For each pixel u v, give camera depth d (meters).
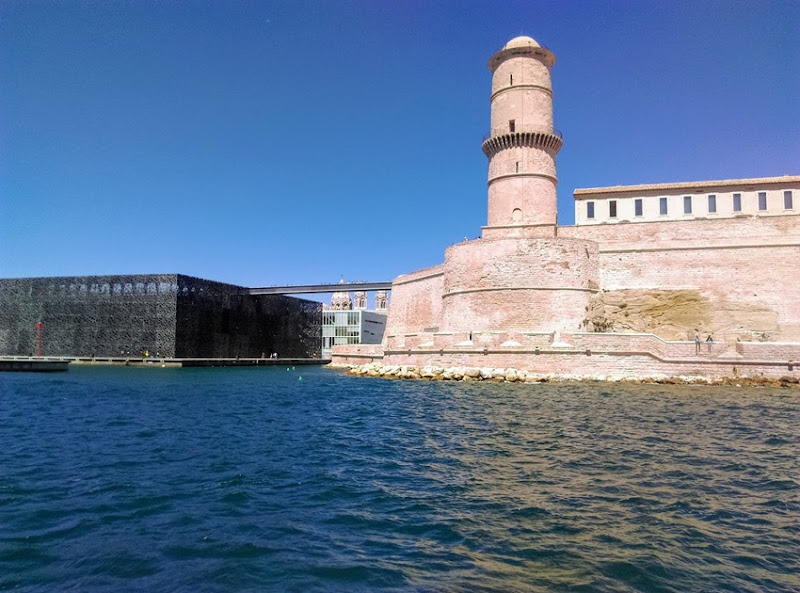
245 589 8.12
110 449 18.12
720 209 51.16
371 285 96.12
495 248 50.69
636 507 11.93
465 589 8.16
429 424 23.41
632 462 16.06
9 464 15.77
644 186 53.19
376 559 9.23
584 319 48.88
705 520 11.16
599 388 38.03
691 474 14.72
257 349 100.38
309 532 10.48
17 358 81.81
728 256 48.25
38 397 35.38
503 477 14.45
